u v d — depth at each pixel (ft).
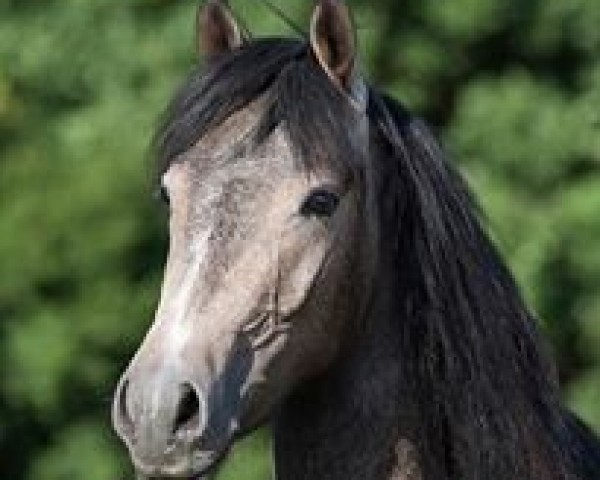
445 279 26.43
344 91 26.40
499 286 26.76
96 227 72.43
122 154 72.59
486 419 26.37
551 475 26.84
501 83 72.13
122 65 74.95
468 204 26.91
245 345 25.30
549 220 68.23
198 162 25.67
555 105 71.67
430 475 26.58
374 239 26.58
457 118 72.02
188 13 74.18
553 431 26.99
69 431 72.49
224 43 27.94
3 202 74.18
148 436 24.12
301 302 25.59
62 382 71.97
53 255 72.64
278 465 27.17
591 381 67.87
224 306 25.16
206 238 25.27
